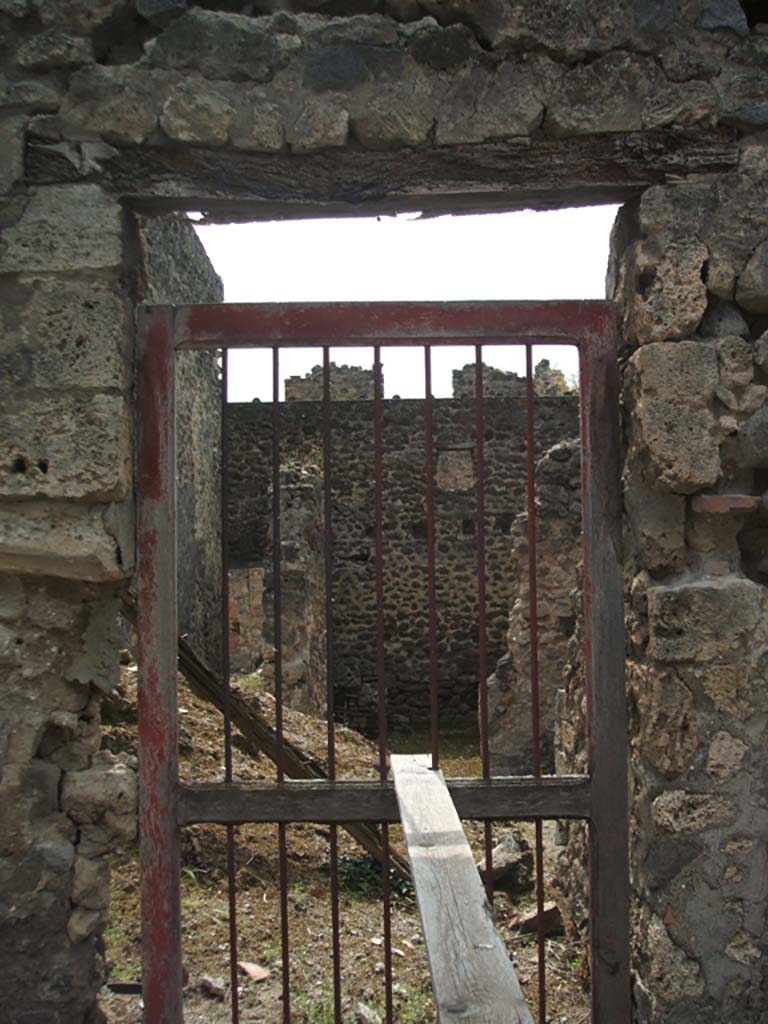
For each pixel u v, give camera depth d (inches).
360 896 171.9
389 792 98.6
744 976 93.7
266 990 133.4
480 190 95.6
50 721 94.9
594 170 95.3
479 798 98.6
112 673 98.7
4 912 92.2
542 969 98.2
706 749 93.8
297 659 351.6
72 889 94.3
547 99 94.8
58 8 93.4
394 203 98.2
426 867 69.8
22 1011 92.7
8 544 91.5
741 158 95.9
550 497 306.8
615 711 99.6
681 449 93.4
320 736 249.8
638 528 97.7
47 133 93.1
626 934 98.7
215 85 94.0
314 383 561.9
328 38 94.4
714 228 95.1
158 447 98.0
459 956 58.0
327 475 98.9
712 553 96.4
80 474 91.4
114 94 93.3
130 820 96.0
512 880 179.0
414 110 94.7
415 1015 128.6
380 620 101.1
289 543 357.1
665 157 95.3
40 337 92.3
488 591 502.3
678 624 93.4
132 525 98.0
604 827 99.0
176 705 98.5
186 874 166.6
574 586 304.0
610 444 100.6
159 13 93.3
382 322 99.3
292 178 95.3
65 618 94.4
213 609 487.5
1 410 92.0
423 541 510.6
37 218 92.7
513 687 310.3
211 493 486.9
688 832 93.7
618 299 102.0
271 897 164.6
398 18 95.4
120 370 93.4
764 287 94.5
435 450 510.0
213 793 97.9
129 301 96.9
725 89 95.3
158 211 98.7
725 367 94.4
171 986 96.8
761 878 93.8
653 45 95.1
